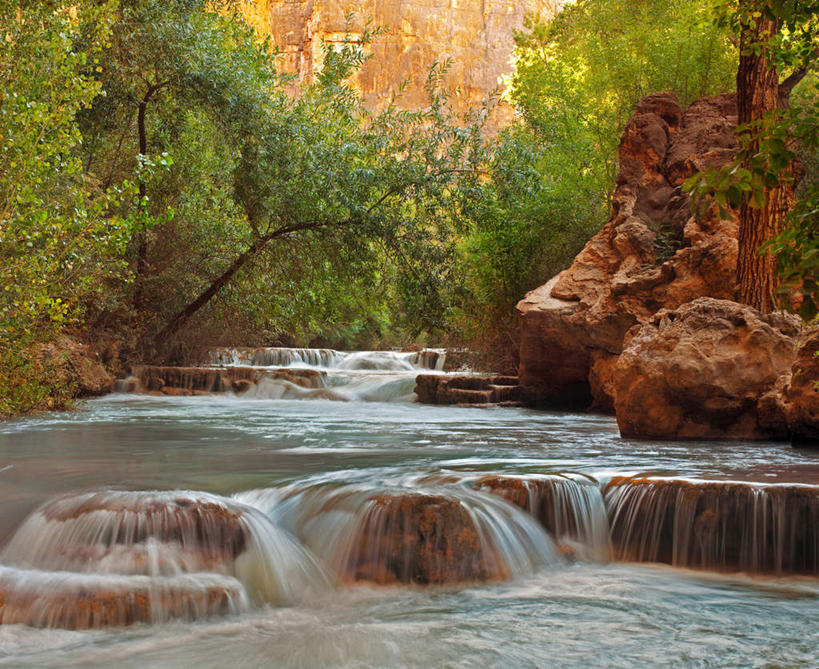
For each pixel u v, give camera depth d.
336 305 20.41
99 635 4.20
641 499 5.93
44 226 8.91
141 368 19.53
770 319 9.63
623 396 9.78
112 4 10.39
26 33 9.15
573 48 23.81
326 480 6.25
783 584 5.31
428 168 18.59
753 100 11.17
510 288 19.25
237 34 20.11
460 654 3.97
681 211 14.80
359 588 5.16
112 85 17.09
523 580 5.36
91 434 9.99
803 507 5.52
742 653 3.98
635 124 16.02
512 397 16.73
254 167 17.64
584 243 19.23
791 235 2.49
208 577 4.78
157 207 18.86
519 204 18.36
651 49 19.33
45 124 8.70
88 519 5.03
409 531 5.29
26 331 10.12
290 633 4.30
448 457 7.75
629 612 4.68
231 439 9.58
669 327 9.77
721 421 9.48
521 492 5.88
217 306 20.47
